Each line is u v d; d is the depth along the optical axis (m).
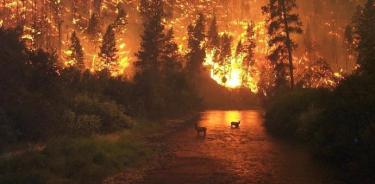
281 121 35.25
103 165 18.62
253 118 58.50
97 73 47.16
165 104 52.91
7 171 15.61
